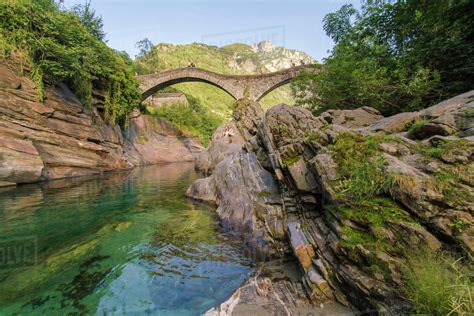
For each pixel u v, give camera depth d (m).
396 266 2.69
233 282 4.10
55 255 5.12
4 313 3.33
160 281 4.17
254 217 6.05
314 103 13.01
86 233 6.39
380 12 9.77
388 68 9.08
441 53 7.31
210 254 5.20
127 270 4.54
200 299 3.67
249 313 3.16
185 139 43.19
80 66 18.75
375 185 3.32
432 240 2.67
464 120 4.07
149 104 50.69
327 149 4.40
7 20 14.31
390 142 4.03
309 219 4.62
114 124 24.31
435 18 7.48
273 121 6.94
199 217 7.86
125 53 36.22
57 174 14.69
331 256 3.55
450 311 1.94
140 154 29.66
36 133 14.09
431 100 7.80
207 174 19.67
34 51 15.20
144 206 9.23
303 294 3.48
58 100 16.50
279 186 6.32
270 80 31.81
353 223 3.33
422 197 2.93
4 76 13.41
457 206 2.70
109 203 9.59
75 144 16.64
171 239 6.04
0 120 12.52
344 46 11.76
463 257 2.34
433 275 2.27
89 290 3.91
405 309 2.39
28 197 9.86
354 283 2.95
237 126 23.66
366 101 10.02
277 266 4.48
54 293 3.81
